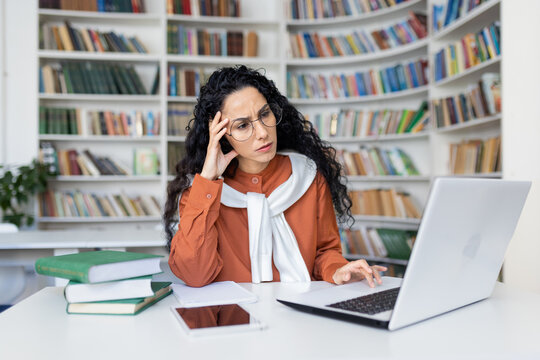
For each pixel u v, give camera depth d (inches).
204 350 25.9
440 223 27.7
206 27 170.2
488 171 118.9
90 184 165.0
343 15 162.7
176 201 53.7
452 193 27.4
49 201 154.6
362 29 169.9
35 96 159.3
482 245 32.9
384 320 28.8
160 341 27.6
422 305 29.8
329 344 26.7
